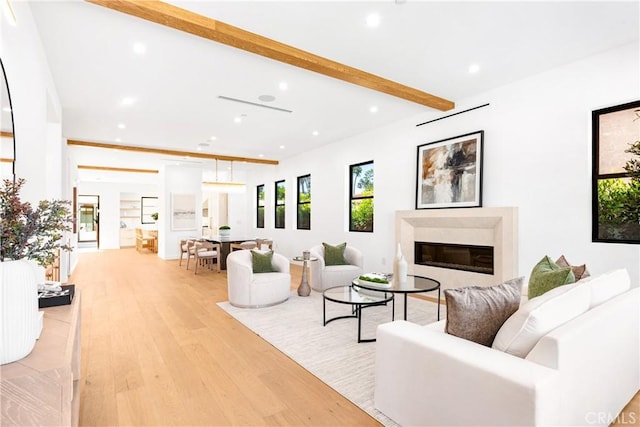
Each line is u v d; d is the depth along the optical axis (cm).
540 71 401
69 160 776
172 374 274
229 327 389
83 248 1365
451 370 174
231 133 676
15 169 236
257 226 1173
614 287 238
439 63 376
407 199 580
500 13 282
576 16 288
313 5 270
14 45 228
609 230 357
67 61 360
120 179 1298
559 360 155
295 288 604
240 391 249
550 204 398
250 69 386
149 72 391
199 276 718
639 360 235
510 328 179
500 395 153
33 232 169
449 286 505
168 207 1004
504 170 441
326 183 785
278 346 332
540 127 406
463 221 480
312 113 550
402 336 203
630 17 290
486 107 461
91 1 246
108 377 269
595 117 364
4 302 120
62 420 119
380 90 430
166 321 411
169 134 681
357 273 579
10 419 111
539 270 295
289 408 227
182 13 270
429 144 536
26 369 117
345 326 392
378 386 221
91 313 443
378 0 264
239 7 271
